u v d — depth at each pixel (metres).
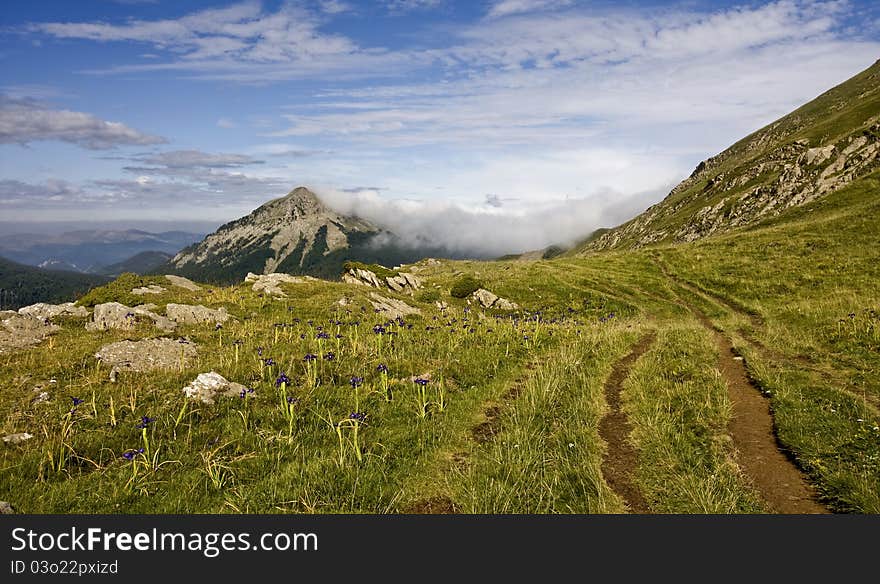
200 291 25.64
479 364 16.53
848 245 37.84
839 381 13.90
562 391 13.80
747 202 90.25
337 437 10.35
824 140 94.75
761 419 11.85
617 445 10.55
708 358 17.61
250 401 11.65
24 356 13.36
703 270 41.69
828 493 8.27
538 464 9.37
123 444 9.34
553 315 34.81
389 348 17.31
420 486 8.77
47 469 8.33
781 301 30.80
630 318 33.53
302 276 31.27
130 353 13.78
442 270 62.91
